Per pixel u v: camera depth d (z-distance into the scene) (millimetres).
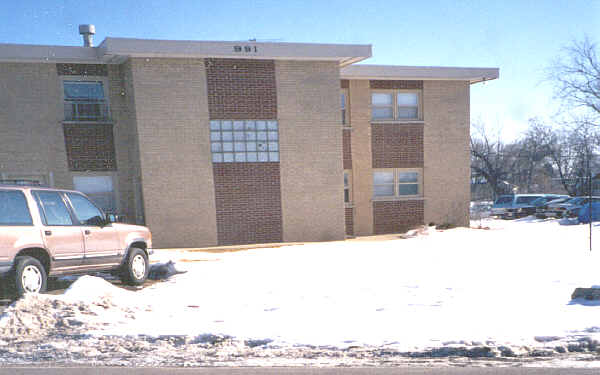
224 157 16750
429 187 21547
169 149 16172
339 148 17891
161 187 16094
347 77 20297
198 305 7082
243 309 6734
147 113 15922
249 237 17047
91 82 16906
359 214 20812
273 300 7285
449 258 11359
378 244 15680
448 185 21750
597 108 30438
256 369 4293
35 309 6188
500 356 4457
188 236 16391
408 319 5707
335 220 17938
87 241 8461
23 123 16109
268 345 4953
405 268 10047
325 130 17734
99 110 16984
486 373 3998
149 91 15930
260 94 17062
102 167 16953
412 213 21375
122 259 9305
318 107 17641
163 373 4242
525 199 33656
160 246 16062
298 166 17531
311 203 17688
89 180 16891
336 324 5652
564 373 3947
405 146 21266
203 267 11180
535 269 9094
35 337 5496
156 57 15961
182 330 5598
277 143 17312
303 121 17516
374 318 5852
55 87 16422
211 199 16625
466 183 21906
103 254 8820
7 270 6945
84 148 16766
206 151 16531
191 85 16328
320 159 17719
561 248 12492
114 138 17062
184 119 16297
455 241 15656
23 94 16109
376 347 4754
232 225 16875
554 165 50406
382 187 21234
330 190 17859
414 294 7238
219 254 13828
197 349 4961
